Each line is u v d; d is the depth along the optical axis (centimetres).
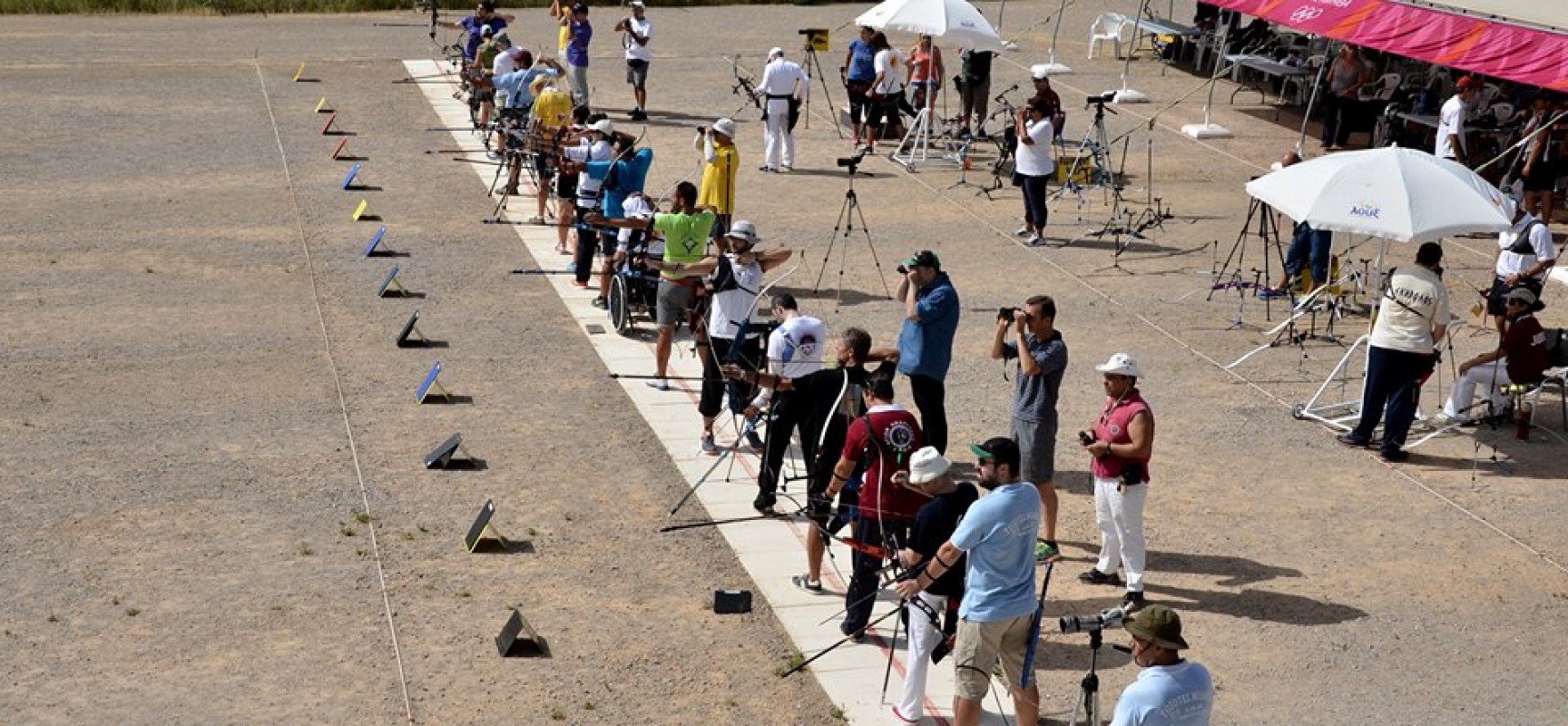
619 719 1583
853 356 1962
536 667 1673
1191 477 2202
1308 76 4528
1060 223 3478
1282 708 1631
